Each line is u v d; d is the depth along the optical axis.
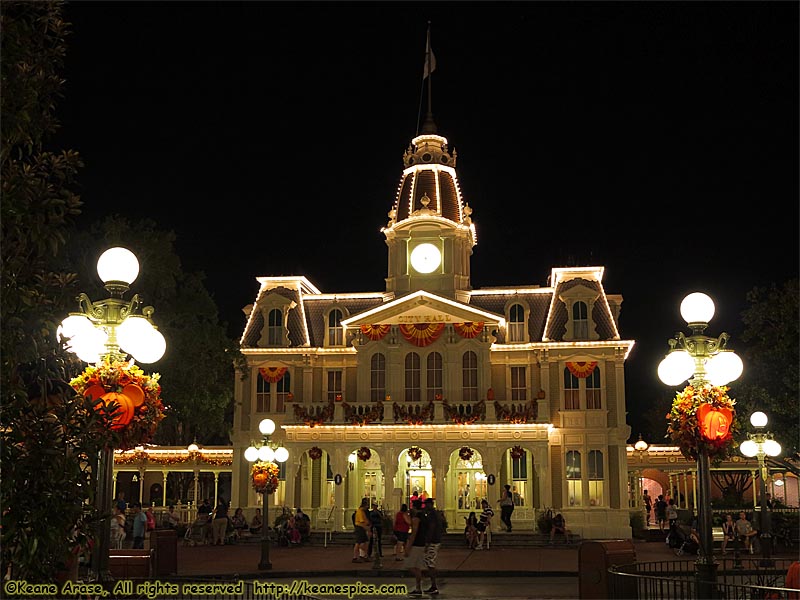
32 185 8.26
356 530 31.78
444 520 43.50
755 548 34.00
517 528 45.25
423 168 51.66
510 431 44.47
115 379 13.62
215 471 53.06
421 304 47.59
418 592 22.05
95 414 8.30
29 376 9.06
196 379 50.56
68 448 8.25
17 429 7.86
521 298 49.97
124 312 14.52
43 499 7.76
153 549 25.03
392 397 46.84
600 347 47.22
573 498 45.94
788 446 40.88
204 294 52.38
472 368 47.22
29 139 8.55
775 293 42.16
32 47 8.94
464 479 47.06
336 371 50.38
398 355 47.41
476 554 36.22
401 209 51.25
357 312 51.16
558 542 40.62
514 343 48.38
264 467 29.66
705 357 17.30
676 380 17.19
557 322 48.34
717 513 42.91
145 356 14.25
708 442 16.59
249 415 49.97
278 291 51.69
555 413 46.97
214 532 41.41
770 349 41.50
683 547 33.19
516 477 46.81
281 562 31.47
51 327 8.95
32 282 9.04
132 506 52.59
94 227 44.75
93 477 8.62
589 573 18.83
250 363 50.41
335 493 44.75
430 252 49.25
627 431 46.38
